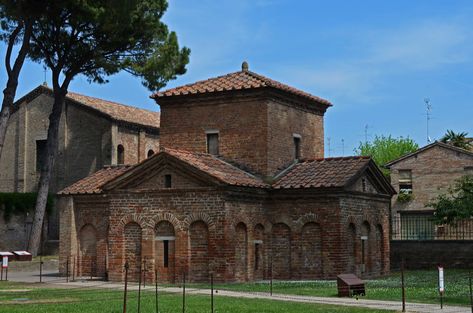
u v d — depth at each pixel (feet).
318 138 139.23
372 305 78.43
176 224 112.16
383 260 129.49
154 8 156.66
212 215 109.91
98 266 127.75
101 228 128.26
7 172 207.51
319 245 116.06
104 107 199.00
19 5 143.43
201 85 131.23
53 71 160.56
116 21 148.05
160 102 132.57
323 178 118.21
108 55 159.74
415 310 73.82
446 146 210.38
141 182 115.44
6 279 122.83
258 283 109.09
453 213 135.54
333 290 96.43
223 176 111.55
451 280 115.24
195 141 129.18
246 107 125.18
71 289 100.17
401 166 215.51
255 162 123.34
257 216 117.60
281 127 127.24
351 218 117.91
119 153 194.39
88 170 192.13
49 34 156.35
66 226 130.82
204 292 94.79
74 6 145.69
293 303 79.87
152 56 159.74
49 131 162.61
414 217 212.02
